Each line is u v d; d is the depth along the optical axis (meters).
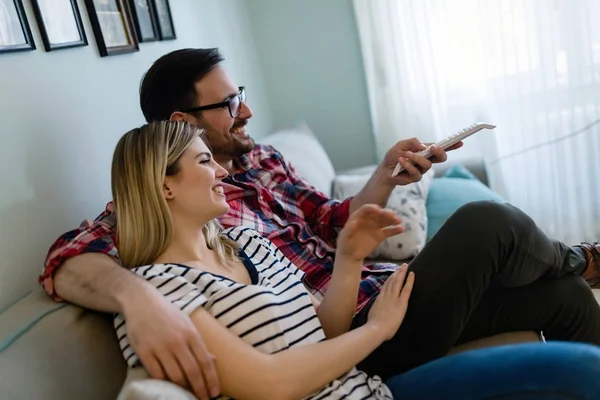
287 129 2.75
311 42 3.04
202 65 1.56
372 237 1.16
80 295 1.05
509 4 2.65
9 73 1.25
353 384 1.05
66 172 1.41
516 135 2.80
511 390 0.91
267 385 0.91
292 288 1.16
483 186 2.36
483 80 2.79
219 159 1.62
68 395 0.94
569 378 0.86
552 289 1.31
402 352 1.22
